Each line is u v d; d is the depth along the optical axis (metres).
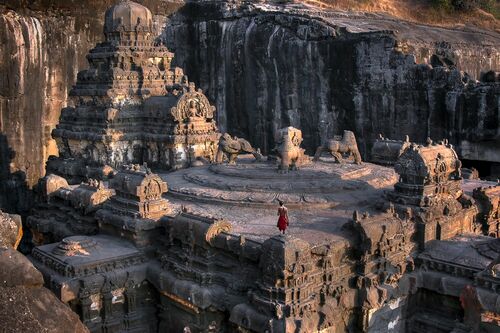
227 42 44.50
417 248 18.08
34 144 35.62
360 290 15.98
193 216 16.81
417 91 35.62
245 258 15.50
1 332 5.61
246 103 44.12
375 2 58.00
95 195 20.88
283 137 22.45
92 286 16.61
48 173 29.31
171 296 16.92
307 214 18.83
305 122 41.34
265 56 42.44
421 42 42.34
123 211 18.73
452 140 34.72
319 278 15.15
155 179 18.70
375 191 21.48
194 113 27.47
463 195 20.38
